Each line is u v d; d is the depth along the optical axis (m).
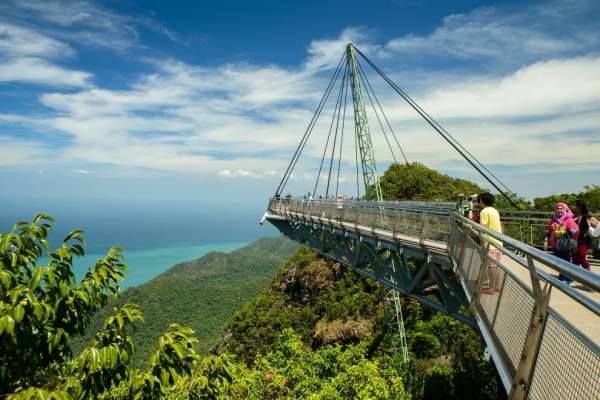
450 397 24.58
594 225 10.44
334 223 24.64
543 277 3.89
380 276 21.23
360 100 55.09
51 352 4.33
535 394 3.92
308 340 59.53
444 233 14.16
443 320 41.00
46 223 4.60
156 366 4.73
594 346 2.88
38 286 4.14
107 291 4.92
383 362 28.48
